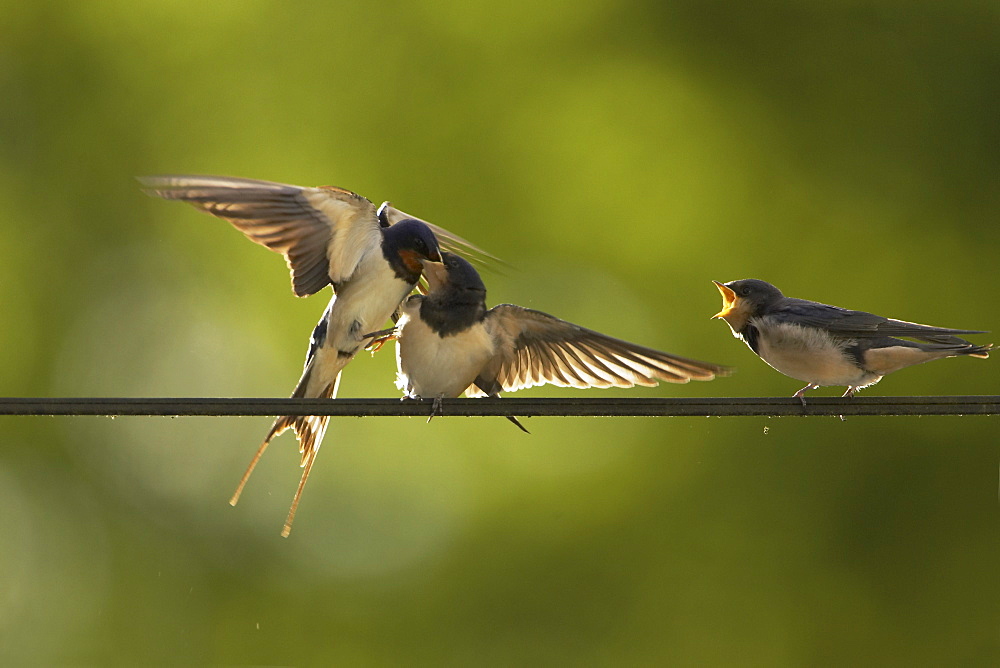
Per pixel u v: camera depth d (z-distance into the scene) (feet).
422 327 27.91
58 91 68.64
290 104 66.18
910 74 63.98
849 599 60.39
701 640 60.49
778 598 60.49
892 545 60.75
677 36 64.95
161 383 69.67
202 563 70.54
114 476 72.38
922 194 62.54
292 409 23.41
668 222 63.16
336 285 28.60
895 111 63.72
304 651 66.18
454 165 64.69
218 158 66.18
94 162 68.44
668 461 61.77
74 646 71.15
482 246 63.87
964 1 64.44
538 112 64.69
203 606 69.77
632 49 64.95
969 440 60.90
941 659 60.08
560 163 64.34
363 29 66.33
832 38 64.80
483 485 64.39
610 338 27.81
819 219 62.59
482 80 65.46
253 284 67.87
